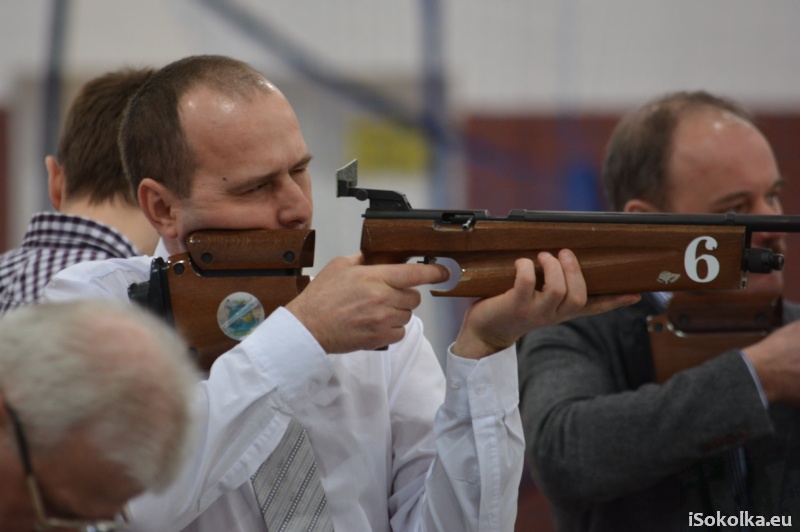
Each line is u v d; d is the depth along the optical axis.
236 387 3.94
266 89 4.41
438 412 4.33
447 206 10.72
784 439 5.17
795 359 4.84
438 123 10.70
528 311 3.95
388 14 10.69
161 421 2.78
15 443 2.65
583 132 10.81
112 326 2.80
